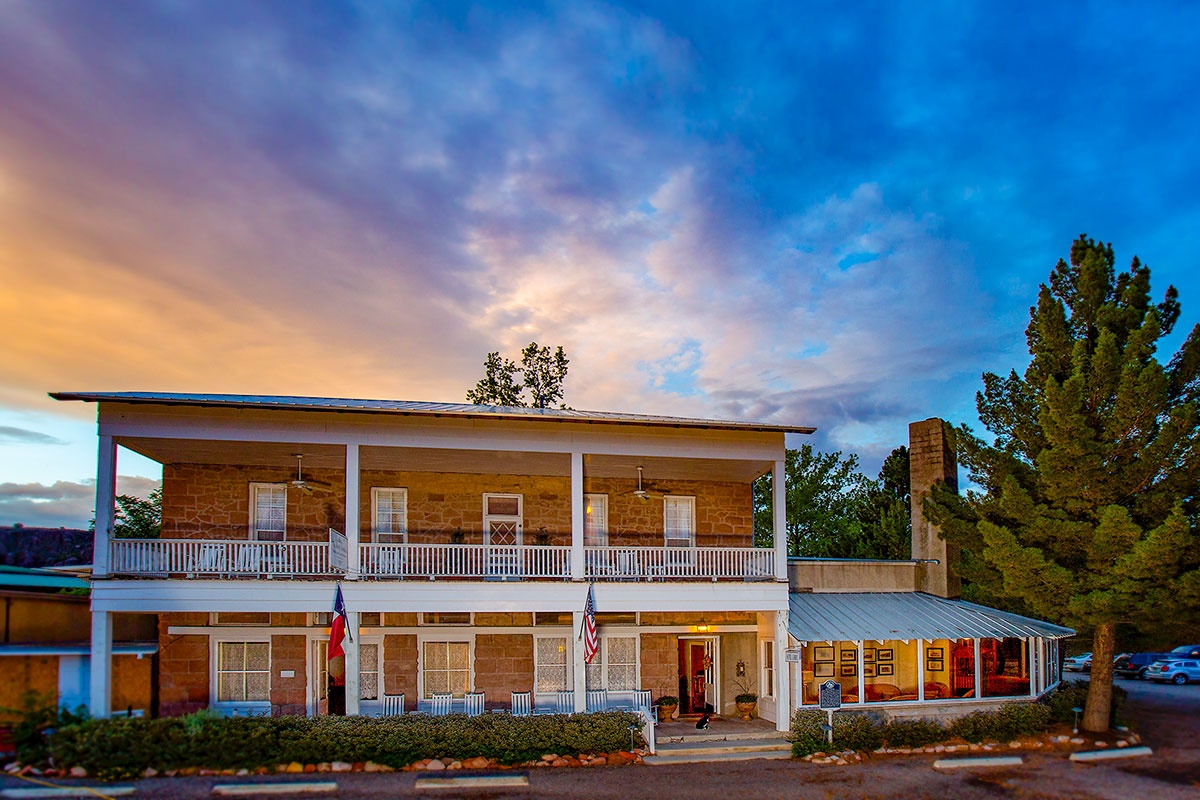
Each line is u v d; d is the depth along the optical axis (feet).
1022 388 78.59
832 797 55.93
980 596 111.04
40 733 56.65
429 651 75.36
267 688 72.49
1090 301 75.25
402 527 77.30
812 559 86.53
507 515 79.51
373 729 60.29
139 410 63.26
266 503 75.56
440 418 67.51
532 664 76.38
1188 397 73.05
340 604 62.95
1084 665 126.31
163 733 56.90
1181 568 69.00
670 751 65.16
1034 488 76.64
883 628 74.49
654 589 69.72
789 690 71.77
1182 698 98.99
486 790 55.21
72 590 71.61
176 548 63.31
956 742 70.18
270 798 51.75
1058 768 63.93
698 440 72.59
